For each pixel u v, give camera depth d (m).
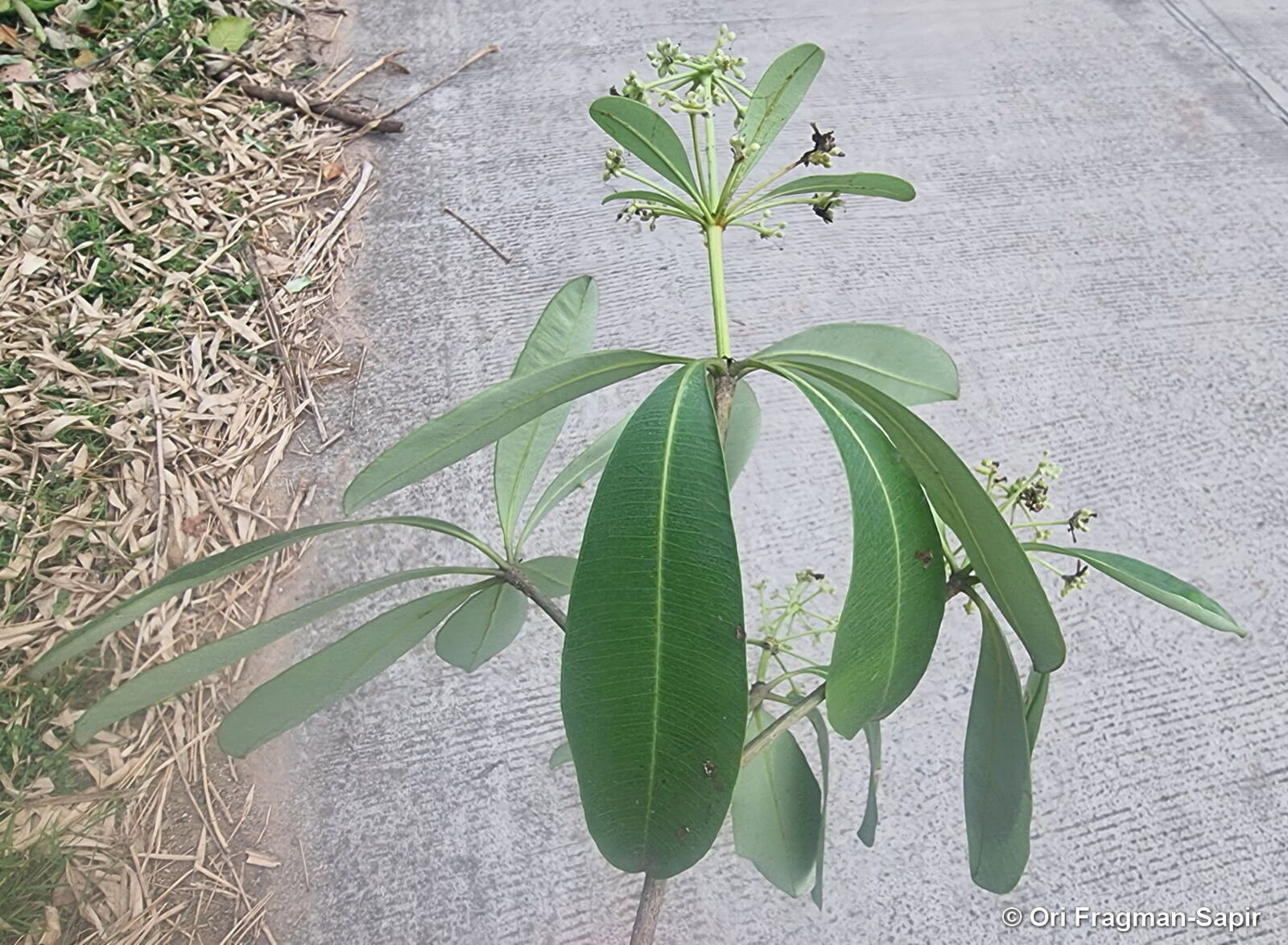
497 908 0.86
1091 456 1.13
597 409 1.20
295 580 1.06
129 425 1.15
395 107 1.55
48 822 0.87
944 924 0.85
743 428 0.57
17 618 0.99
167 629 0.99
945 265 1.33
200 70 1.56
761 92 0.43
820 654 0.98
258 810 0.91
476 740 0.95
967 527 0.37
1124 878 0.86
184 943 0.83
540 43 1.66
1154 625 1.01
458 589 0.50
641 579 0.34
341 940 0.84
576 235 1.37
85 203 1.35
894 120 1.52
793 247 1.35
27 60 1.53
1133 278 1.31
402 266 1.34
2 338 1.20
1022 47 1.66
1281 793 0.90
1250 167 1.45
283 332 1.26
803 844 0.56
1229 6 1.73
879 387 0.47
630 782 0.34
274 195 1.42
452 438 0.38
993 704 0.44
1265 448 1.13
